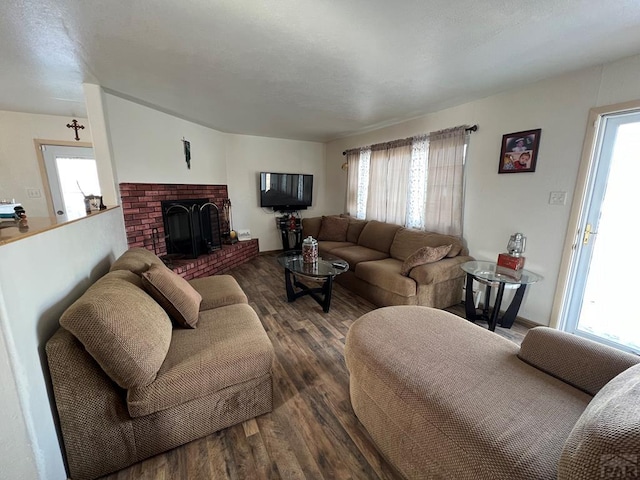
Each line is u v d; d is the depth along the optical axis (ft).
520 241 8.26
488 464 2.67
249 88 8.30
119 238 8.61
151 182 10.51
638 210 6.62
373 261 11.07
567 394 3.49
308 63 6.60
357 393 4.62
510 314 8.31
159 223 10.96
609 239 7.06
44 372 3.58
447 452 3.04
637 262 6.75
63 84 8.16
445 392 3.43
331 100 9.42
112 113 8.83
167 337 4.63
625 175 6.70
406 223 12.32
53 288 4.11
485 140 9.14
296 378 6.11
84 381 3.71
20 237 3.29
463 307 9.89
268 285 12.03
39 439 3.31
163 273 5.52
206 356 4.50
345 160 16.74
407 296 8.78
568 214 7.41
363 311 9.59
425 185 11.41
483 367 3.95
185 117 11.88
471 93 8.64
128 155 9.50
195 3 4.42
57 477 3.63
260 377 4.88
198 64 6.69
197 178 13.08
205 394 4.39
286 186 17.07
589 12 4.59
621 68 6.27
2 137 11.22
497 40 5.52
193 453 4.35
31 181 11.85
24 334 3.23
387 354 4.22
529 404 3.28
